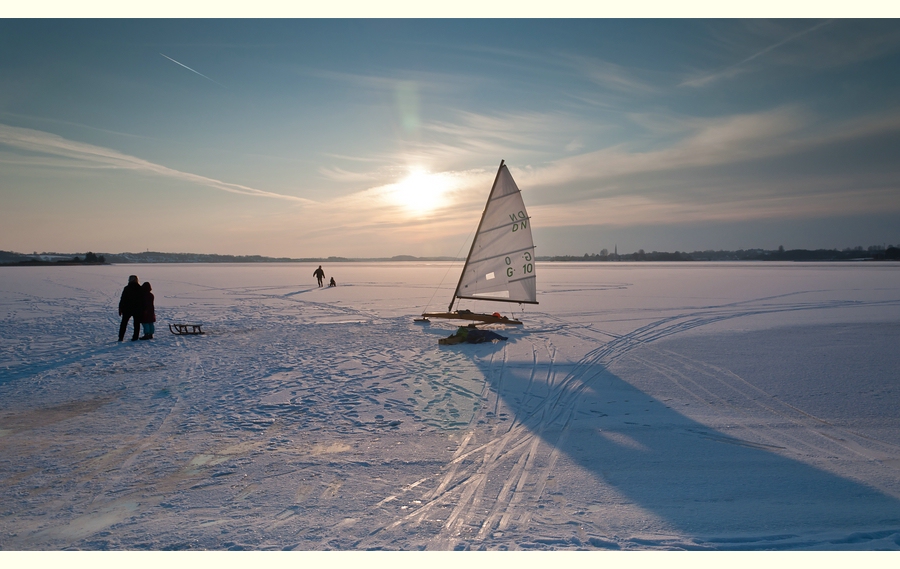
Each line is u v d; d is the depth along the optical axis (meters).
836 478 4.34
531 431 5.70
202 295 26.48
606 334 12.78
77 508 3.99
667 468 4.62
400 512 3.89
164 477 4.55
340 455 5.05
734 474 4.46
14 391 7.54
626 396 7.06
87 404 6.86
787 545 3.33
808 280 33.88
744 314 16.52
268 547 3.42
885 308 17.53
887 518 3.66
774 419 5.93
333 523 3.73
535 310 18.48
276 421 6.12
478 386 7.73
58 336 12.91
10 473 4.66
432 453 5.09
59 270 65.62
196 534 3.60
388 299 23.80
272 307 20.39
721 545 3.34
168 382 8.08
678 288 28.61
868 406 6.32
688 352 10.14
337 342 11.98
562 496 4.11
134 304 12.17
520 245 14.09
